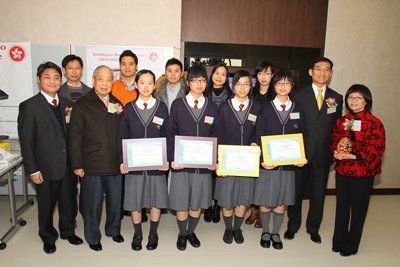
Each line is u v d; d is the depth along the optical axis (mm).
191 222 2715
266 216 2787
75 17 3699
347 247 2654
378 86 4191
